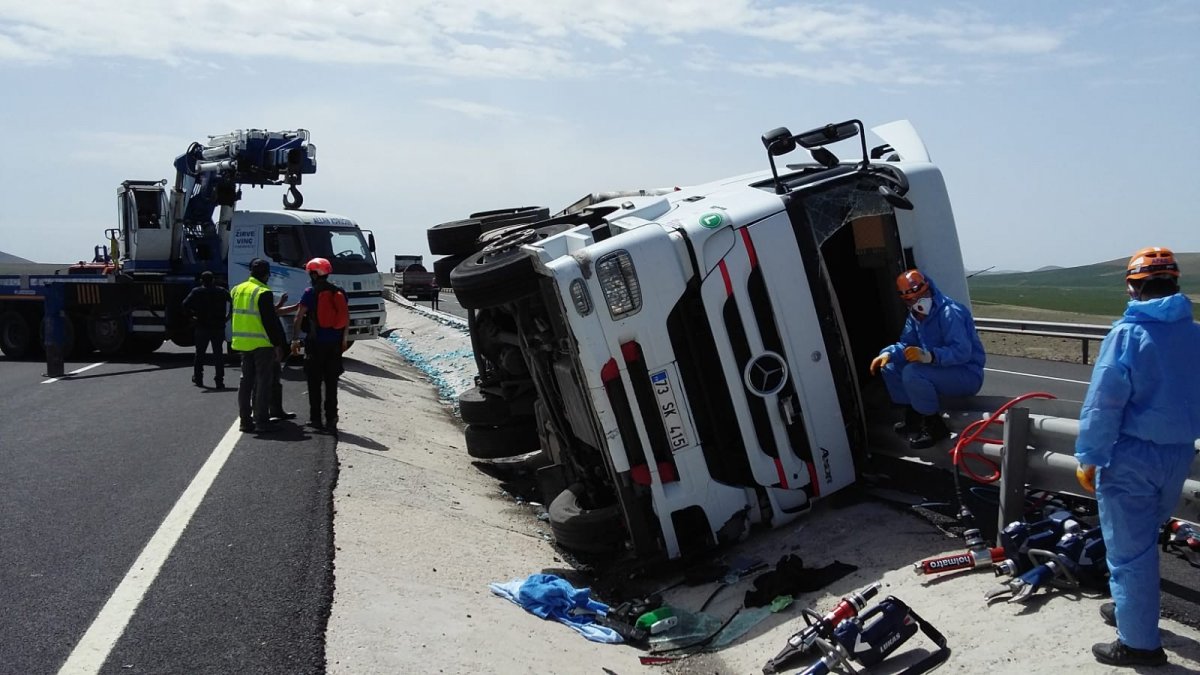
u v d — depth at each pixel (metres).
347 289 19.73
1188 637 4.59
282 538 6.69
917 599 5.63
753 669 5.57
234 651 4.90
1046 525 5.52
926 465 7.49
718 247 7.11
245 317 10.96
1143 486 4.35
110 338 20.88
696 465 7.14
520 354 10.23
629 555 7.83
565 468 8.73
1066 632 4.80
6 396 14.82
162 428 11.42
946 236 8.00
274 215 19.33
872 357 8.61
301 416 12.30
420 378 21.36
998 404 6.54
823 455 7.34
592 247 7.02
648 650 6.19
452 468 11.20
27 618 5.36
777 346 7.22
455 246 10.97
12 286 22.34
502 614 6.18
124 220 21.91
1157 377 4.33
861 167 7.78
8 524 7.23
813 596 6.21
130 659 4.81
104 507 7.71
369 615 5.50
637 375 7.05
